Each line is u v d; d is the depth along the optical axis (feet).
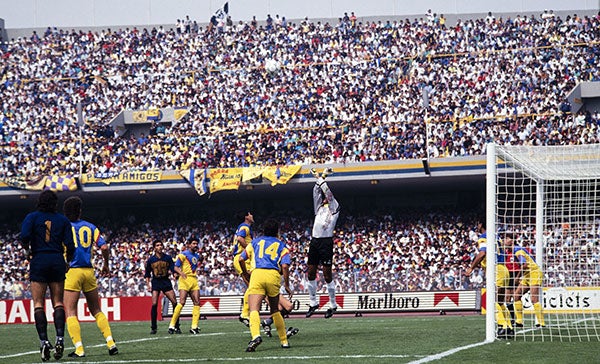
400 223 144.46
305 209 159.53
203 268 145.07
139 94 166.20
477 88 151.53
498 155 51.08
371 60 161.07
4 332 74.79
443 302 100.07
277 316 43.75
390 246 140.46
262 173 139.33
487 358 36.37
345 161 139.23
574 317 70.95
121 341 54.85
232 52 172.04
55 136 158.40
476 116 146.72
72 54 174.91
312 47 168.86
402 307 100.78
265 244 42.98
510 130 141.49
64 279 39.42
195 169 141.18
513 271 51.08
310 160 143.84
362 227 144.46
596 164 54.80
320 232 51.90
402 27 168.25
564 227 74.69
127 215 161.68
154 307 65.05
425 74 156.76
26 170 150.61
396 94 154.51
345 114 152.56
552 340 46.88
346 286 104.06
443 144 140.97
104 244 41.91
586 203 61.05
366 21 172.76
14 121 162.50
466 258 137.08
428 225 143.43
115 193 146.72
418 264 137.28
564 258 79.36
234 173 140.05
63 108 165.37
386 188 148.36
